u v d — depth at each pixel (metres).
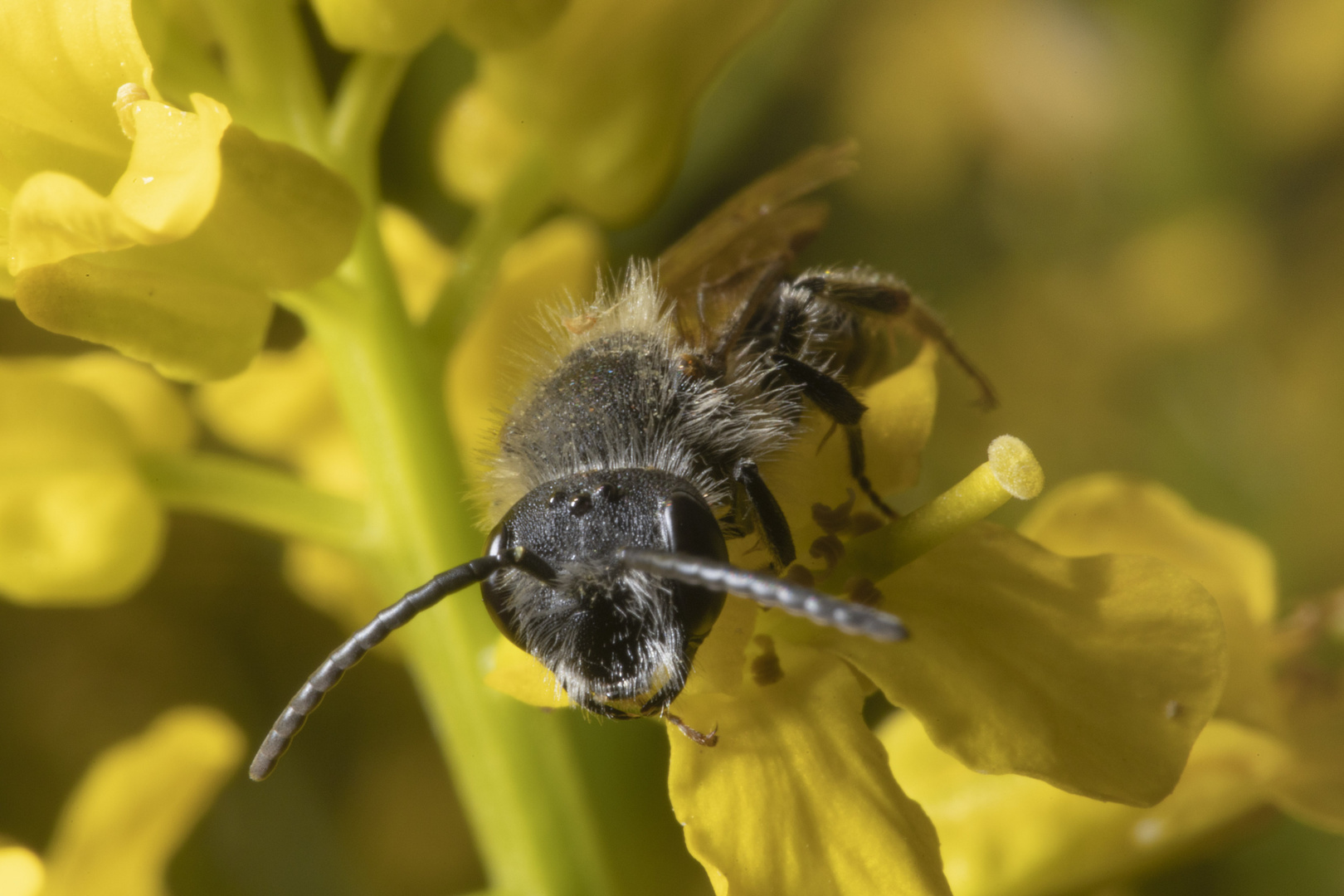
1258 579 0.06
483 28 0.05
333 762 0.08
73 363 0.06
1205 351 0.10
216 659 0.08
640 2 0.06
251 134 0.05
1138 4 0.10
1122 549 0.06
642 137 0.06
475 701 0.06
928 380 0.05
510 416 0.05
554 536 0.05
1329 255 0.10
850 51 0.10
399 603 0.05
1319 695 0.06
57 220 0.05
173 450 0.06
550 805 0.06
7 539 0.06
